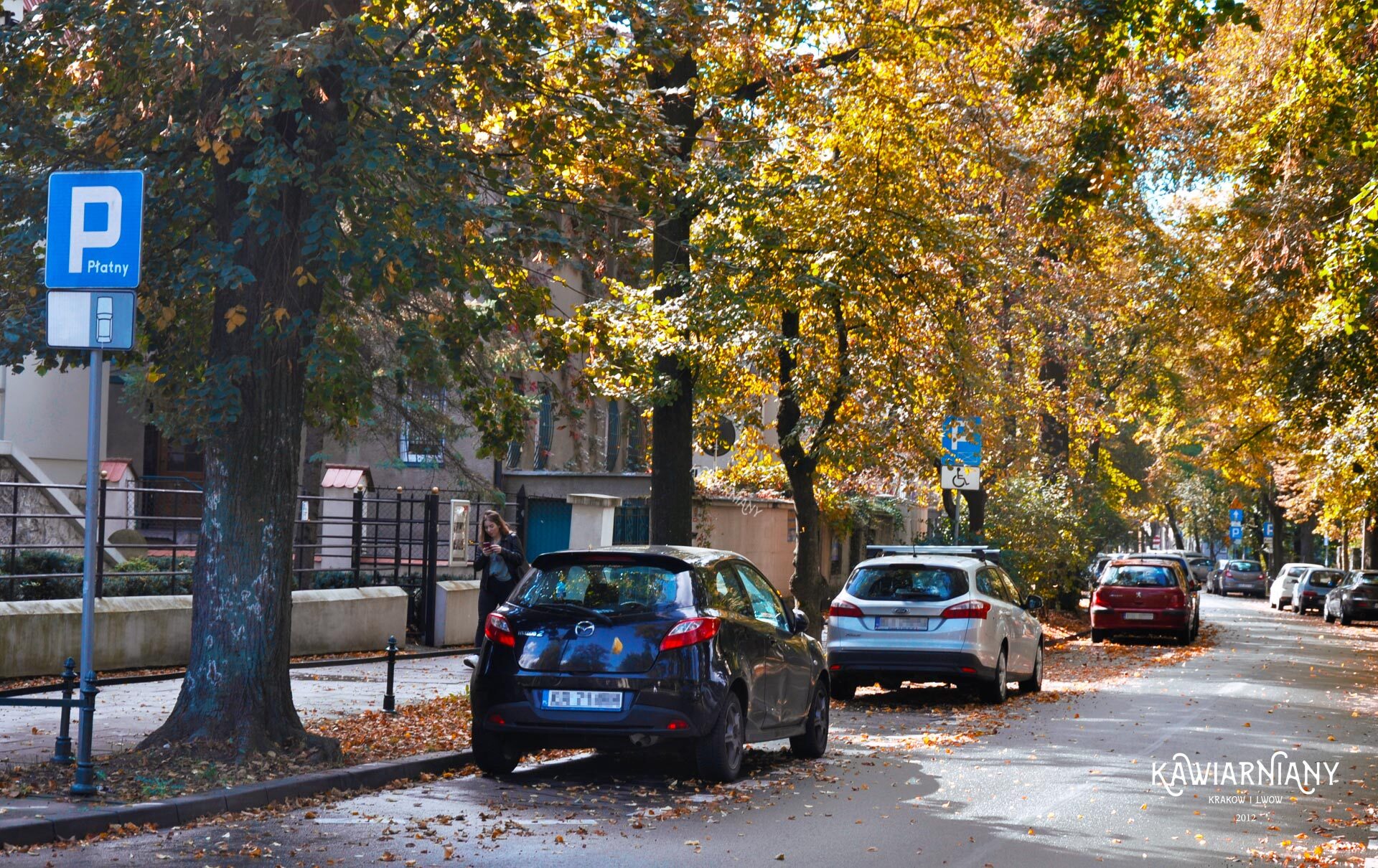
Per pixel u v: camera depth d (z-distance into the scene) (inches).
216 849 296.7
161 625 630.5
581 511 892.0
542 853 303.6
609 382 666.8
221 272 373.7
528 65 450.0
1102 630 1176.2
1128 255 1224.2
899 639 644.7
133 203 347.6
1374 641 1283.2
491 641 410.9
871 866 297.1
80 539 835.4
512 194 455.5
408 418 986.7
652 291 681.6
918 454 956.0
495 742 412.8
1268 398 1020.5
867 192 806.5
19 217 422.0
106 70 420.8
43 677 568.4
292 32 394.6
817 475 1039.6
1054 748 499.5
